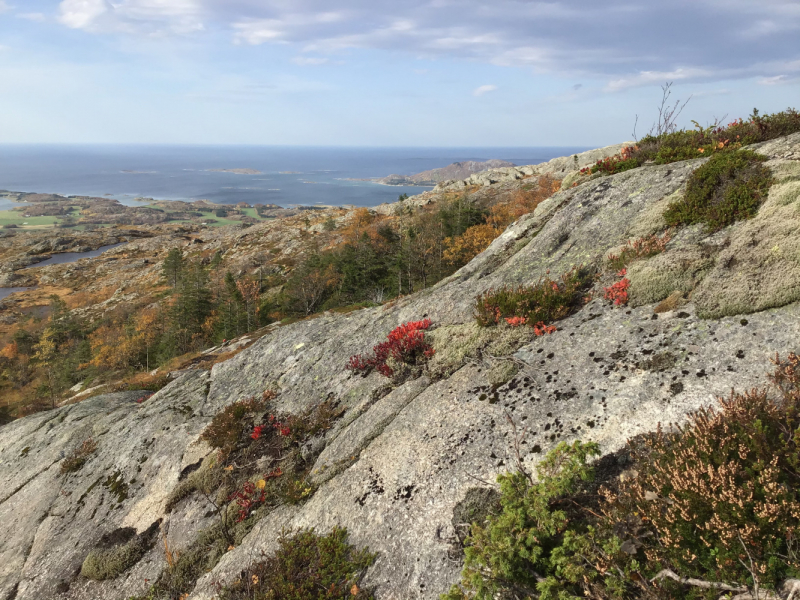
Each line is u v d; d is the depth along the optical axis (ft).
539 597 14.82
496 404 26.55
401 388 34.01
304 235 505.66
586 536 15.51
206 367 82.79
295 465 33.47
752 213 27.89
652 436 19.20
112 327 377.50
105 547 35.65
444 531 20.85
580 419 22.33
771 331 21.03
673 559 13.55
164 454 43.11
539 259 39.88
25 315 492.13
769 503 12.14
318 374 43.62
